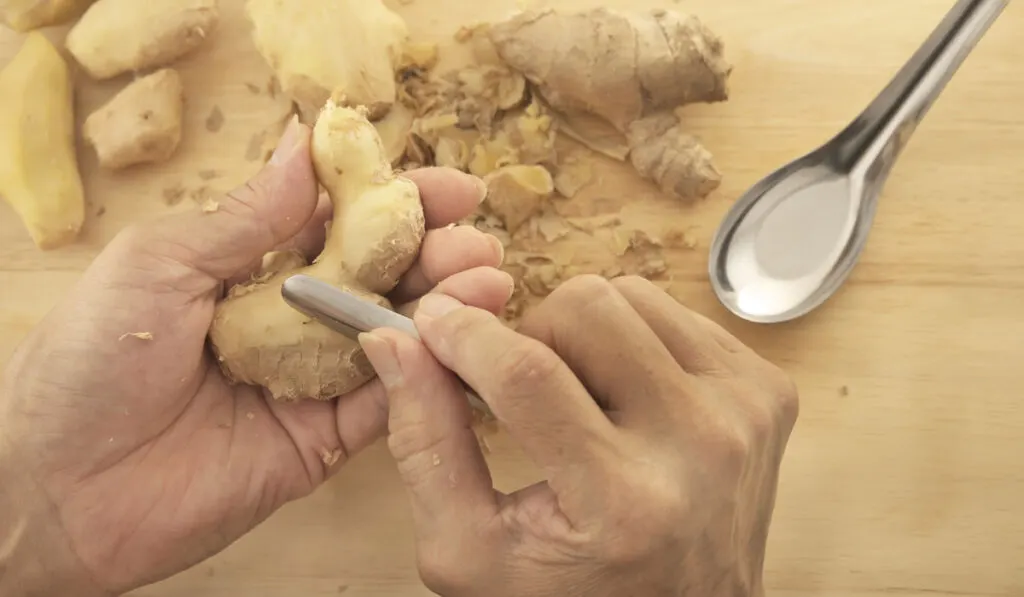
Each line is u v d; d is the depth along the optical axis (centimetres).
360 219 36
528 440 31
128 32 43
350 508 42
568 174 44
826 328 43
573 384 31
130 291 36
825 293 43
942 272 43
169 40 43
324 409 39
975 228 43
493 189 43
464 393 34
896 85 42
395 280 37
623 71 42
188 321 37
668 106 43
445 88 44
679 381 32
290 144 37
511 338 31
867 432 42
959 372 43
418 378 33
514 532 32
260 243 37
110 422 37
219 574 42
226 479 38
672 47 42
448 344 32
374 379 38
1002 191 43
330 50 42
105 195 44
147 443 38
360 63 42
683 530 31
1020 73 44
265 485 39
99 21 43
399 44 43
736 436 32
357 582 41
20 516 37
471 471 33
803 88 44
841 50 44
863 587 42
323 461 39
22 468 37
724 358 34
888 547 42
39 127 43
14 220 44
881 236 43
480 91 44
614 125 44
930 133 44
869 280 43
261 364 36
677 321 34
